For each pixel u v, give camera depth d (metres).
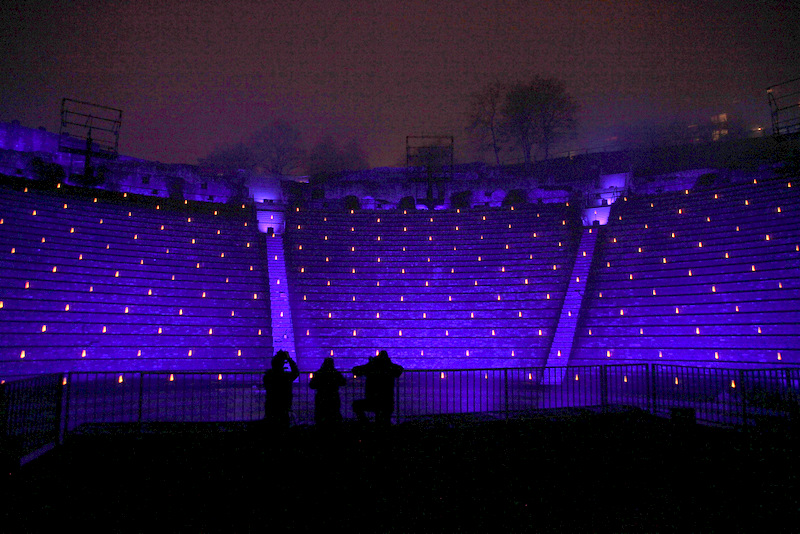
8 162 28.22
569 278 27.47
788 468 8.06
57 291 21.48
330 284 28.41
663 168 40.25
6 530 5.77
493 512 6.35
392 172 49.47
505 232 32.34
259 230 32.56
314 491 7.03
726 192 28.45
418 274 29.34
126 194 29.38
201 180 35.09
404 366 23.34
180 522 6.04
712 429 10.59
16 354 18.05
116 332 21.42
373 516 6.21
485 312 26.23
